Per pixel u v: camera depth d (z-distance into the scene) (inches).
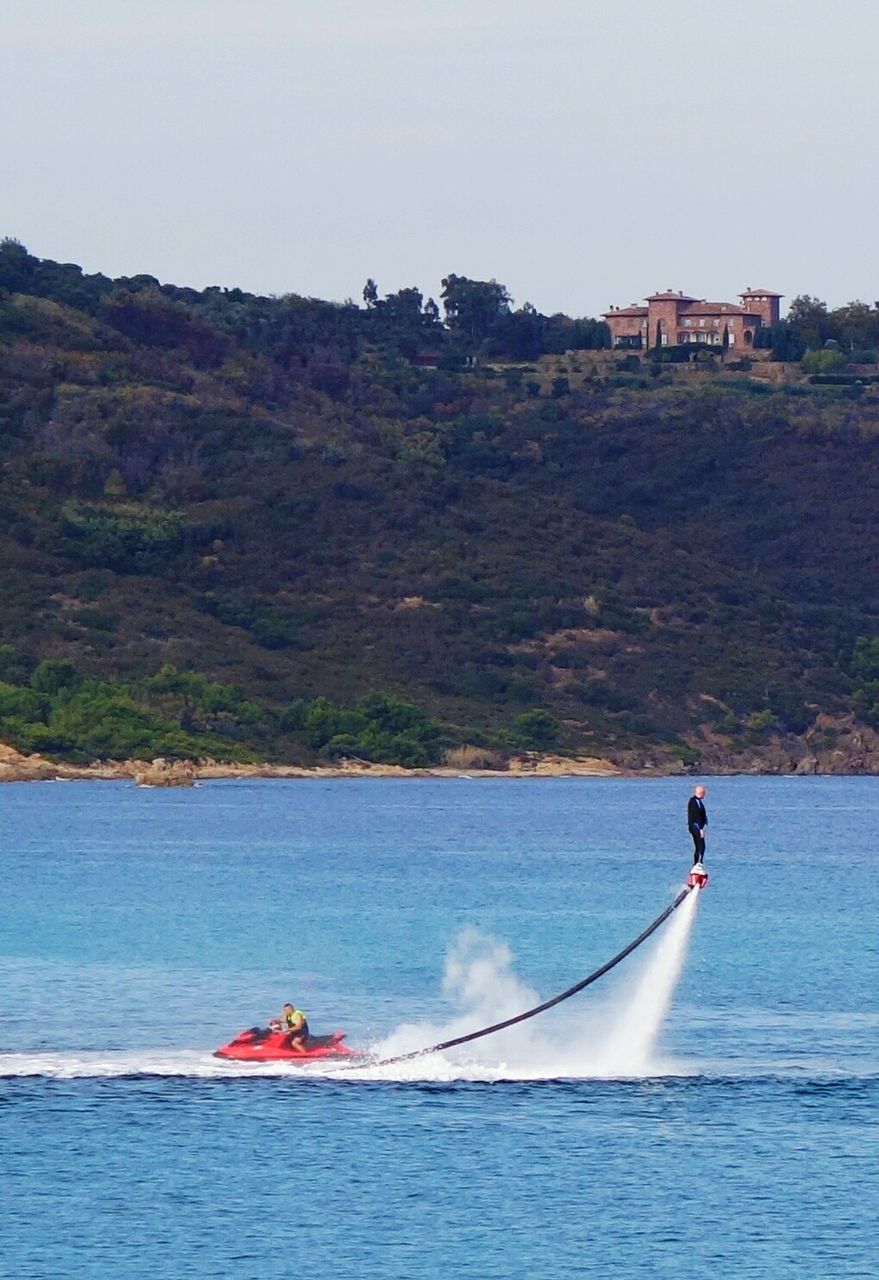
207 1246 3334.2
